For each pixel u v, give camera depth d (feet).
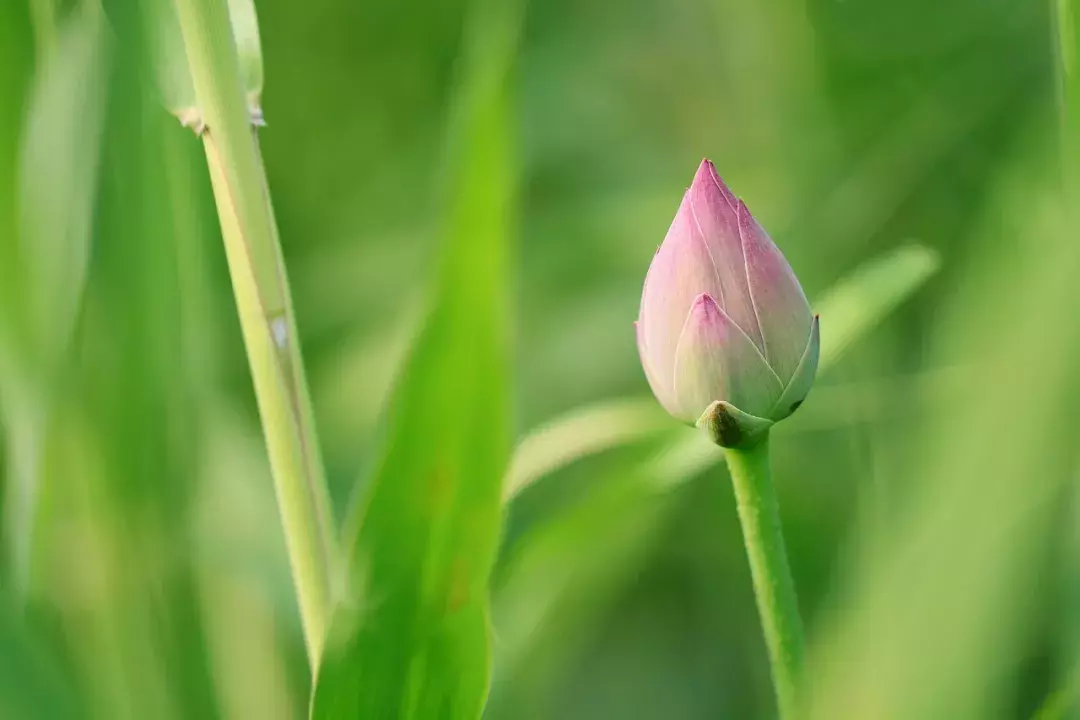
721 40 8.61
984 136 7.11
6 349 5.19
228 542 5.82
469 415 4.53
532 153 8.80
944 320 4.82
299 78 9.18
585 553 5.68
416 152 8.93
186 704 5.37
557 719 6.39
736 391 4.81
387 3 9.27
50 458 5.27
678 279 4.83
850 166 7.62
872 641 4.25
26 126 5.18
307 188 9.02
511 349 4.51
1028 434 4.20
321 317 8.29
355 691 4.65
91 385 5.32
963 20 7.36
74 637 5.29
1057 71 4.92
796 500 6.31
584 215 8.44
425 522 4.58
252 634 5.76
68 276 5.20
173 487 5.42
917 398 5.25
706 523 6.93
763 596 4.85
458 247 4.44
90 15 5.20
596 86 9.07
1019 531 4.20
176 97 4.79
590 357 7.86
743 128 8.27
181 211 5.51
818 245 7.35
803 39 7.80
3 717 5.02
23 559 5.24
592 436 5.46
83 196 5.21
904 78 7.55
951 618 4.22
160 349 5.39
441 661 4.65
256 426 7.18
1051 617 4.83
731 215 4.82
